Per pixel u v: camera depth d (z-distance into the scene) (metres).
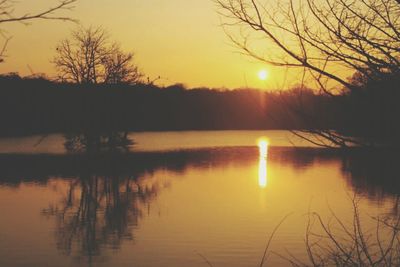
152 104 79.75
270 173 47.06
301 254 17.88
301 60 4.48
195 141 94.12
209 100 111.94
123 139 67.69
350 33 4.41
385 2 4.45
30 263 18.67
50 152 65.38
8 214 27.98
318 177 43.31
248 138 105.00
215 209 28.88
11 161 56.06
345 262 5.61
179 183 40.78
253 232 22.22
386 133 4.26
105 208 29.80
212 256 18.80
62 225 25.00
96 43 55.00
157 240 21.70
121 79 60.16
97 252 20.08
